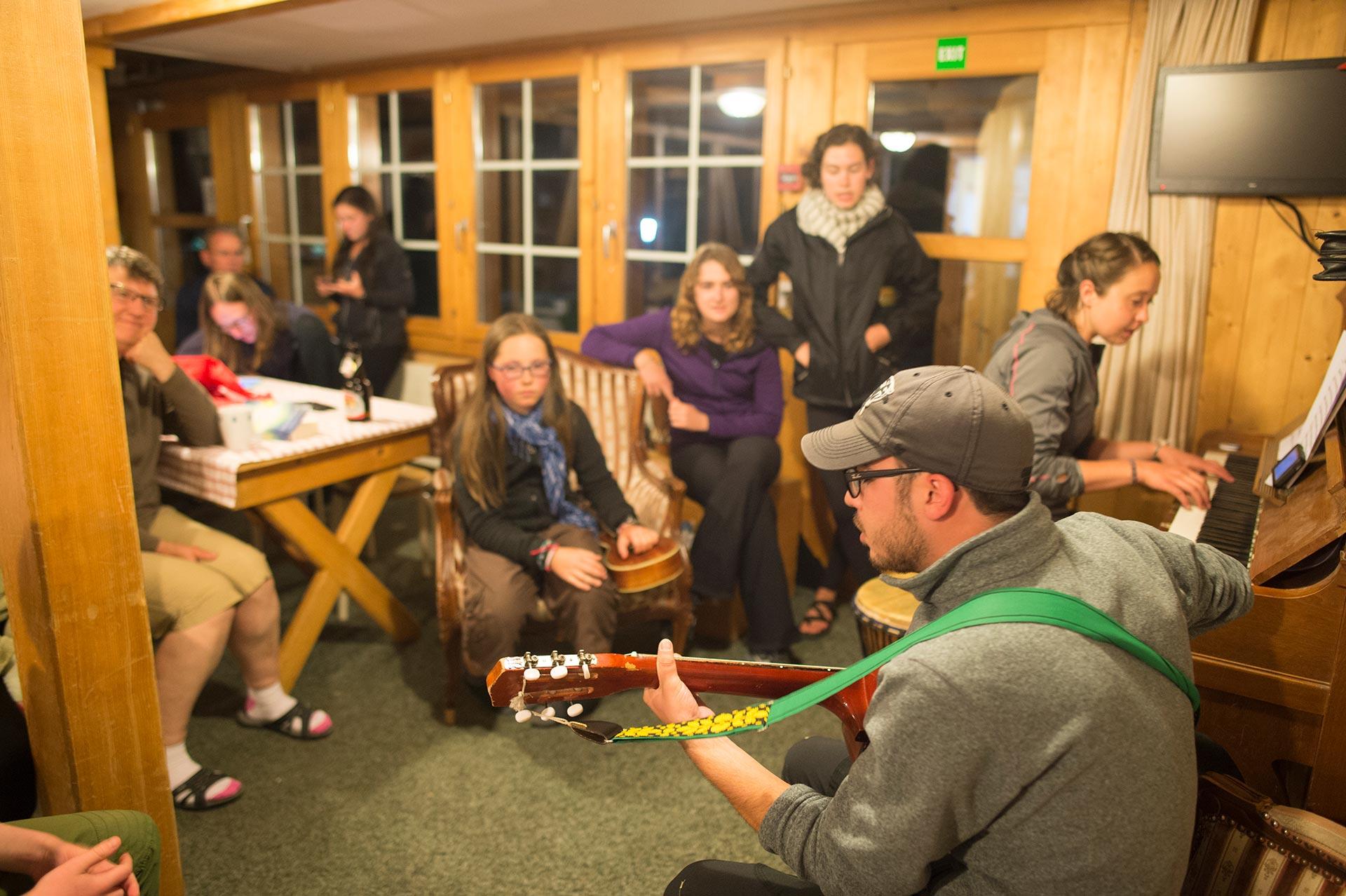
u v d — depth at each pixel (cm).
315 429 257
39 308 132
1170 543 118
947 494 101
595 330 314
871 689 125
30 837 124
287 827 209
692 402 307
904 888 96
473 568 243
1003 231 312
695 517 304
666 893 132
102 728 149
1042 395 200
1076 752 89
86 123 133
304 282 498
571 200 396
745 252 355
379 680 275
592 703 264
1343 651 140
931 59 302
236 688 271
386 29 357
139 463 230
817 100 324
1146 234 273
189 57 421
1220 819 121
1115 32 273
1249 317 270
